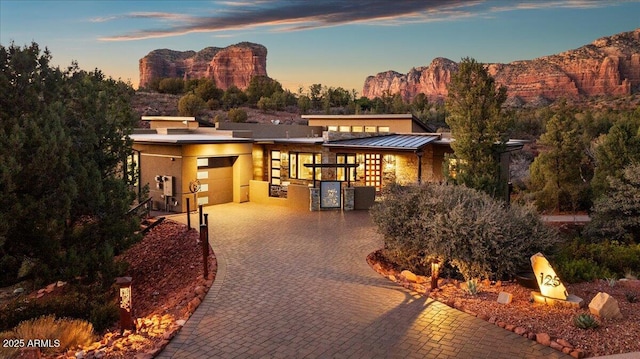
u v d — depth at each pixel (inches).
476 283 409.4
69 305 410.3
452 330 323.6
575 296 367.2
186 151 836.0
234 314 357.1
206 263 460.8
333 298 393.1
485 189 655.8
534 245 461.1
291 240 613.9
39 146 415.5
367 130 1405.0
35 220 421.7
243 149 936.3
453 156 717.3
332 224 721.6
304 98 3548.2
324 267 489.1
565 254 575.2
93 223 495.8
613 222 740.0
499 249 434.9
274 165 1102.4
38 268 428.5
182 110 3006.9
